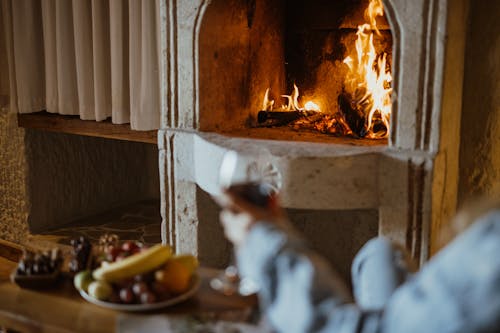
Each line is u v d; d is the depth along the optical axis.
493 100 2.87
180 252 3.30
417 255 2.67
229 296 1.79
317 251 3.53
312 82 3.62
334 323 1.08
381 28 3.32
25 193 4.15
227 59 3.21
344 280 3.41
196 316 1.66
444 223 2.76
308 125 3.37
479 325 0.92
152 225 4.41
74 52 3.67
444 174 2.69
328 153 2.67
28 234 4.20
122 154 4.82
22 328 1.69
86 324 1.65
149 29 3.23
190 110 3.11
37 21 3.81
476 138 2.94
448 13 2.47
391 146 2.69
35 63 3.84
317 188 2.67
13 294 1.84
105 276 1.74
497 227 0.97
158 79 3.31
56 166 4.31
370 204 2.71
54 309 1.74
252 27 3.37
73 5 3.48
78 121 3.74
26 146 4.08
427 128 2.59
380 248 1.46
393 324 1.01
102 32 3.49
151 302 1.69
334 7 3.46
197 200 3.18
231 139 2.99
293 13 3.61
